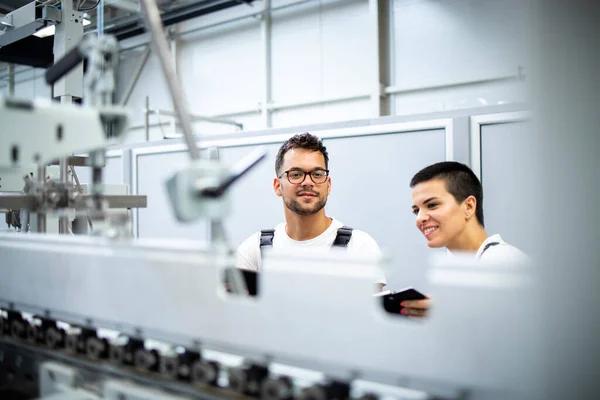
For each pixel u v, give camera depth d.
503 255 0.85
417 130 1.77
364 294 0.46
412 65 2.95
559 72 0.43
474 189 0.99
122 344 0.63
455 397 0.43
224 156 2.26
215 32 3.78
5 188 1.16
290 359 0.52
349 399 0.48
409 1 2.95
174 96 0.61
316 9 3.29
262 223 2.19
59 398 0.62
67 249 0.67
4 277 0.77
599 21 0.41
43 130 0.56
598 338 0.41
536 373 0.40
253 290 0.79
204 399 0.54
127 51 4.23
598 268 0.41
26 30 1.52
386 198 1.86
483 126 1.63
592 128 0.41
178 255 0.57
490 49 2.68
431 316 0.44
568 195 0.42
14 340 0.76
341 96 3.15
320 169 1.27
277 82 3.48
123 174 2.65
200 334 0.55
